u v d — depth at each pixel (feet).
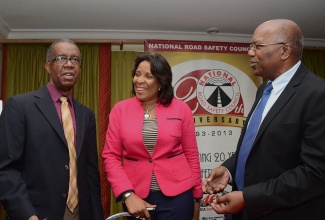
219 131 12.19
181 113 5.57
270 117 4.04
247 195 3.72
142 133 5.19
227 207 3.85
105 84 12.52
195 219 5.55
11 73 12.26
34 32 12.41
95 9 10.64
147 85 5.38
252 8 10.75
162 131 5.20
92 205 5.49
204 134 12.11
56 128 5.02
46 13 10.89
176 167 5.23
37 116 5.03
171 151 5.22
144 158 5.18
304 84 3.98
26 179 4.86
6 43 12.25
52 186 4.85
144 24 12.07
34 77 12.32
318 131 3.60
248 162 4.22
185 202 5.13
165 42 12.34
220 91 12.39
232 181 4.96
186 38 13.09
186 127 5.59
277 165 3.93
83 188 5.16
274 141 3.95
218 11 10.95
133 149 5.17
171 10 10.83
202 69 12.38
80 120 5.51
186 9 10.77
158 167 5.13
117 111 5.56
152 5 10.39
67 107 5.43
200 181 5.58
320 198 3.87
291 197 3.58
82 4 10.24
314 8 10.78
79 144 5.26
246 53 12.71
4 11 10.66
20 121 4.90
